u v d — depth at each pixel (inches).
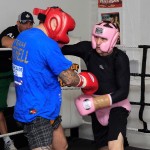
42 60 80.4
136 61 156.7
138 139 158.1
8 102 153.3
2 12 149.5
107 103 95.1
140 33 156.3
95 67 100.2
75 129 174.7
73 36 163.0
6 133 137.3
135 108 156.7
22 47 82.4
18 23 144.3
